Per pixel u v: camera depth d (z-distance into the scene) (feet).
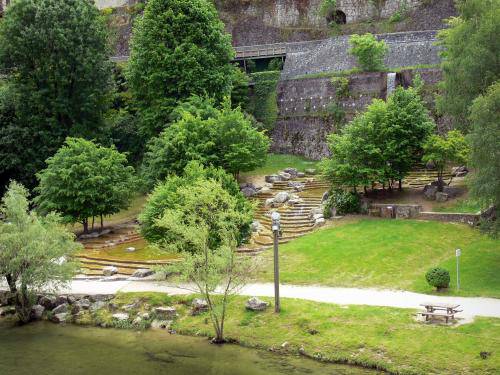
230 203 100.48
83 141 156.66
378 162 140.46
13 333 102.06
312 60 212.64
